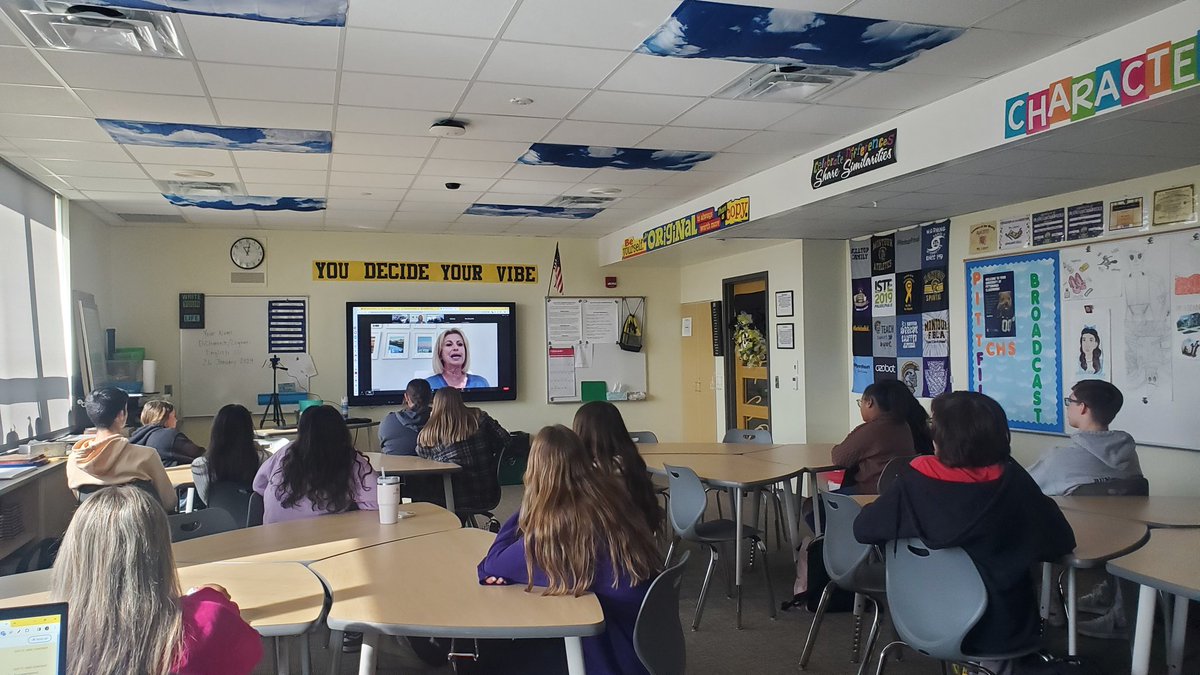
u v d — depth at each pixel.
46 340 6.21
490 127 4.84
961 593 2.64
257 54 3.60
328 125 4.73
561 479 2.42
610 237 9.39
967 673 2.79
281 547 3.00
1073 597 3.07
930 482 2.72
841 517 3.53
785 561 5.52
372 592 2.44
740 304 8.77
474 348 9.14
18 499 5.17
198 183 6.27
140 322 8.16
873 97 4.37
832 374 7.52
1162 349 4.64
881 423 4.58
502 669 2.52
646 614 2.27
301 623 2.20
